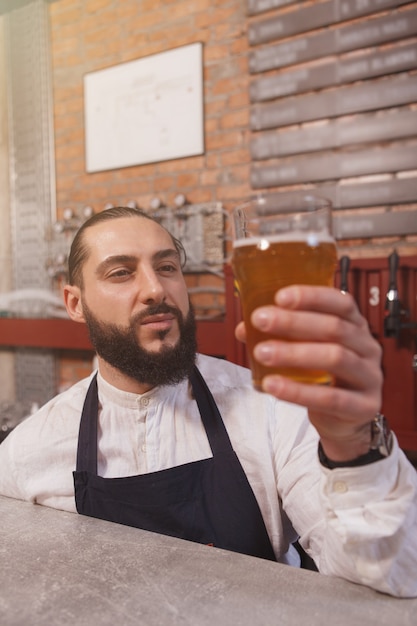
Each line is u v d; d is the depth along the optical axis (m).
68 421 1.14
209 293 2.85
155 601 0.64
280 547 1.01
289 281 0.56
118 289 1.00
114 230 1.03
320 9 2.50
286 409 1.06
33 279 3.49
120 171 3.16
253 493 0.98
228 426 1.05
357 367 0.52
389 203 2.39
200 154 2.87
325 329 0.50
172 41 2.95
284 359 0.50
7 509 0.97
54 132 3.41
